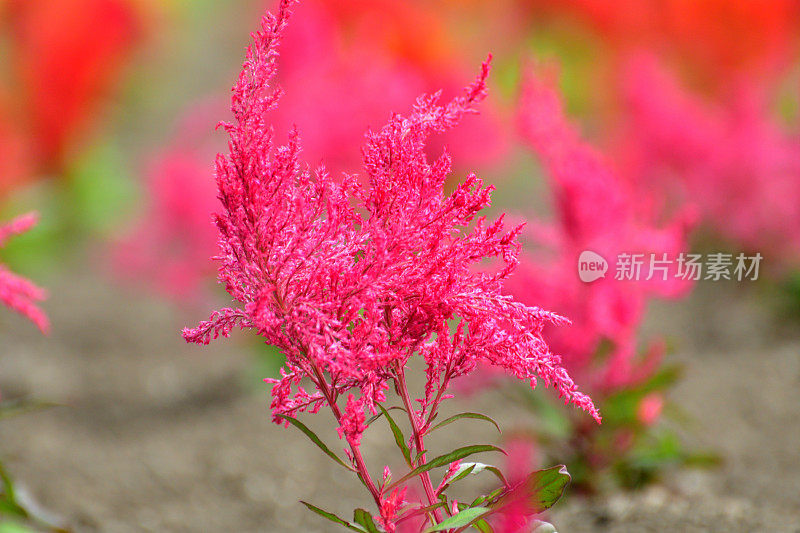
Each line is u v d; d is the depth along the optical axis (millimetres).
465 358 1822
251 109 1676
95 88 11570
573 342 3682
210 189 7367
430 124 1771
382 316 1811
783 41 10297
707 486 4422
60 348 8102
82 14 10875
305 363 1790
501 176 9711
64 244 10742
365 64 7035
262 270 1708
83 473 5238
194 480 5172
